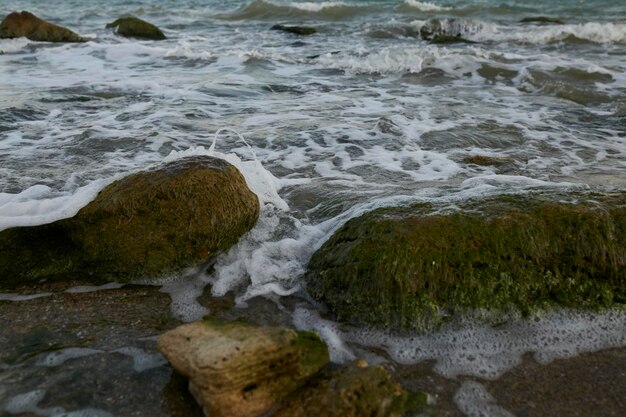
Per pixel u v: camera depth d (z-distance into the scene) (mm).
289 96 4340
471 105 4035
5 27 7141
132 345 1572
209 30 8648
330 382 1321
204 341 1332
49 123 3514
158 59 5973
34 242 1927
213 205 1949
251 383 1259
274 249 2020
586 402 1371
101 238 1905
